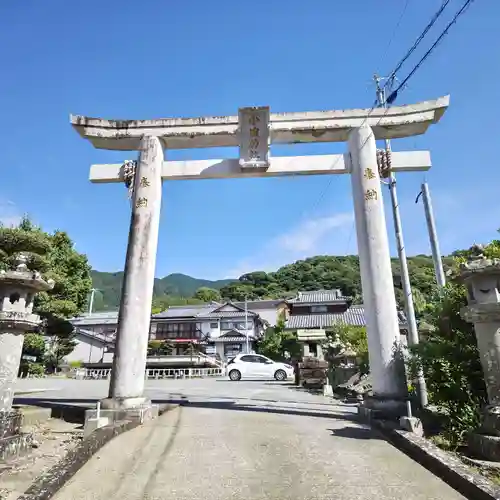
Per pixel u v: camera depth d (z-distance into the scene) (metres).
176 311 54.56
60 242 26.44
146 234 8.82
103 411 7.46
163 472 4.76
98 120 9.56
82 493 4.14
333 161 9.71
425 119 9.34
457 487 4.26
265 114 9.50
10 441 5.29
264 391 16.28
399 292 29.91
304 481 4.50
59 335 26.97
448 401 6.94
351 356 16.97
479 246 6.06
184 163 9.81
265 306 61.47
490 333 5.71
